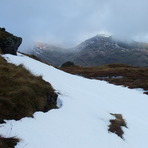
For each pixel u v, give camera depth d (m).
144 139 15.89
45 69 34.12
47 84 17.16
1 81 12.68
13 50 35.91
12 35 37.91
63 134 11.21
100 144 11.97
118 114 18.84
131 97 35.31
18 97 11.86
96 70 76.00
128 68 80.56
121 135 14.59
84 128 13.02
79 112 15.70
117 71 70.06
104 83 46.53
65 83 28.08
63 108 15.32
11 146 8.33
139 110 27.03
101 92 33.12
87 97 22.86
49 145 9.59
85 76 64.94
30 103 12.45
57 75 33.66
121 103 28.44
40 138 9.81
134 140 14.96
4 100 10.99
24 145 8.75
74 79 38.47
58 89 21.14
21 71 15.93
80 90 26.62
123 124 16.88
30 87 13.90
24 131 9.77
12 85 12.91
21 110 11.46
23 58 35.88
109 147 12.16
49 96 15.00
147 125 19.80
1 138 8.48
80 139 11.51
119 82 54.72
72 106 16.61
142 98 36.47
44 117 12.28
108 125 15.27
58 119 12.81
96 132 13.27
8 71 14.54
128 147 13.33
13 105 11.16
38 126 10.88
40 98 13.66
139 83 52.28
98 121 15.34
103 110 18.95
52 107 14.63
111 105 23.42
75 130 12.29
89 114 16.17
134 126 18.08
